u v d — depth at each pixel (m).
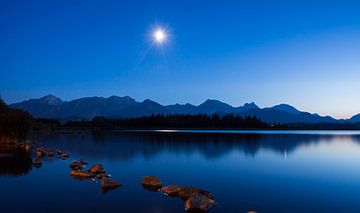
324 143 83.81
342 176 30.45
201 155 49.47
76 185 24.33
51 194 21.48
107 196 21.00
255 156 48.69
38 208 18.31
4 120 64.31
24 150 51.94
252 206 19.31
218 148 63.28
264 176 30.11
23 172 30.36
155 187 23.80
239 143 79.56
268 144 77.06
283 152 56.00
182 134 141.62
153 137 110.69
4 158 41.41
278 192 23.23
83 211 17.64
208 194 20.89
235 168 35.22
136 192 22.09
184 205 18.89
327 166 37.75
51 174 29.22
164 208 18.25
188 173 31.50
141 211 17.62
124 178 27.80
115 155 48.28
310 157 48.06
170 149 59.84
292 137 120.06
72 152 52.91
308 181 27.70
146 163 39.12
